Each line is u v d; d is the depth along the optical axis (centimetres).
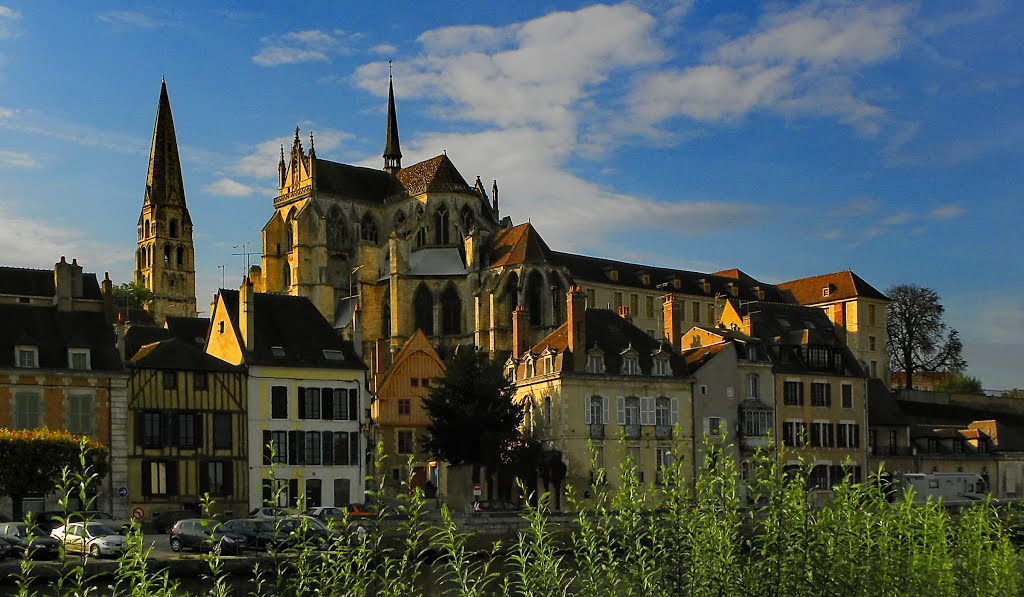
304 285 12862
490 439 7338
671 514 2894
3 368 6022
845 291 13412
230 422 6650
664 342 8050
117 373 6278
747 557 2933
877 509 3119
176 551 5034
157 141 17400
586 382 7481
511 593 2878
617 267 13362
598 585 2831
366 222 13762
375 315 12200
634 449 7550
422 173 13638
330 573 2827
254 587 4381
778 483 3038
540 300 11400
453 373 7675
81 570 2458
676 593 2830
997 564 3117
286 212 13575
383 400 8806
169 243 17200
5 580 4275
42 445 5441
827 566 2923
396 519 5484
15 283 7881
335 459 6994
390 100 16550
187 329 8394
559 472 7294
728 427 7969
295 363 6938
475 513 5984
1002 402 11412
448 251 12662
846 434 8619
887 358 13450
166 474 6419
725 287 14050
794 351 8600
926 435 9388
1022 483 9475
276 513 2820
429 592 3509
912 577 2967
